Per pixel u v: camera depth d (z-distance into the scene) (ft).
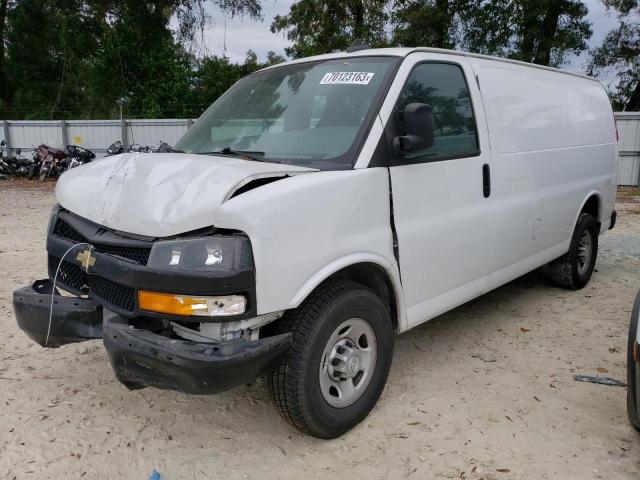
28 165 60.75
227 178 9.82
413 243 12.38
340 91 12.60
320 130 12.19
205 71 106.11
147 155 11.96
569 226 19.12
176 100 103.55
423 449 11.10
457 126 13.82
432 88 13.26
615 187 22.58
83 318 10.97
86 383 13.65
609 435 11.53
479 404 12.72
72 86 118.32
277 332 10.54
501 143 15.19
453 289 13.88
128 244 9.97
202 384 9.25
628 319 18.01
